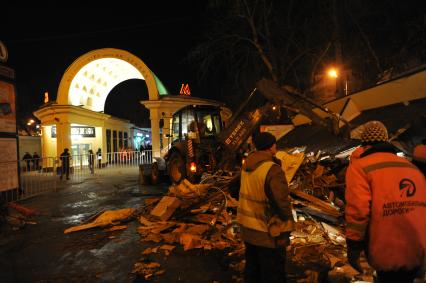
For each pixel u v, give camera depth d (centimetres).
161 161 1291
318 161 729
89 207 931
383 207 240
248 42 1997
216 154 973
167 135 1227
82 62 1980
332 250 499
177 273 457
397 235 238
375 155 257
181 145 1077
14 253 567
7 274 480
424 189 245
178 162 1097
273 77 1864
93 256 539
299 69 2017
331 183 662
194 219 671
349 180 256
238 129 838
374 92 826
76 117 2070
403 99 733
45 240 635
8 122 1007
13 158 1027
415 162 380
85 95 2241
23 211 792
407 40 1474
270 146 331
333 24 1594
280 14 1895
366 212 246
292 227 313
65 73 1978
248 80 2027
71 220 788
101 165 2255
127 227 696
